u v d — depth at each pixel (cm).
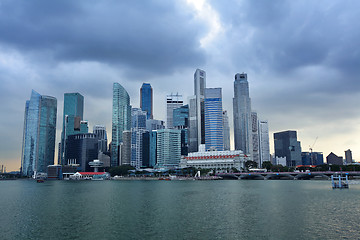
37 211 11481
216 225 8500
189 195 16975
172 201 14138
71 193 19900
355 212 10362
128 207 12275
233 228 8100
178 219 9450
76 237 7425
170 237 7312
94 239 7238
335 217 9456
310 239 6950
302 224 8462
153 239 7162
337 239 6919
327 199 14038
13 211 11531
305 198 14538
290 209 11119
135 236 7444
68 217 10050
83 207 12450
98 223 8975
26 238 7412
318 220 9000
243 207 11781
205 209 11412
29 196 18012
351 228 7944
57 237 7450
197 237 7281
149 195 17412
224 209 11338
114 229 8175
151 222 9038
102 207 12356
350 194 16362
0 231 8106
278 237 7156
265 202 13188
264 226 8281
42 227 8538
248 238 7112
